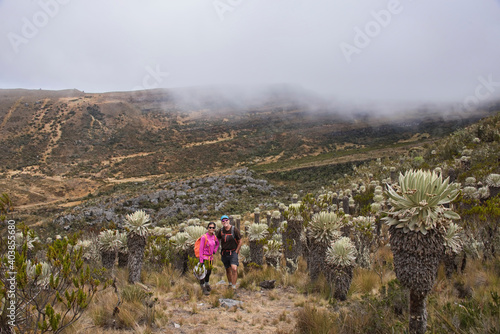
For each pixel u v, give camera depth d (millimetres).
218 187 50250
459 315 3217
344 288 4887
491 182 8906
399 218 2652
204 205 42438
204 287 5473
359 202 13414
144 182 71688
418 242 2543
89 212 39469
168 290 5594
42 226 37719
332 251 5074
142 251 6062
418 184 2652
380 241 8352
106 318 3832
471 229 5664
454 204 8094
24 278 2586
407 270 2592
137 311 4039
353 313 3781
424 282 2543
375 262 6594
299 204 7457
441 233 2574
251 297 5340
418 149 26500
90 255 6777
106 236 6461
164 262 6871
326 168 59812
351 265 4938
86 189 71438
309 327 3549
